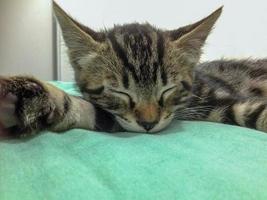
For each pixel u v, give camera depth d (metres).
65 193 0.08
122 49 0.13
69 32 0.14
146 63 0.13
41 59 0.25
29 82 0.10
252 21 0.23
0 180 0.08
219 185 0.08
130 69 0.13
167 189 0.08
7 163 0.09
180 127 0.13
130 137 0.11
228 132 0.12
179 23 0.24
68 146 0.10
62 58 0.24
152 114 0.12
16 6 0.23
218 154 0.10
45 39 0.24
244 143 0.11
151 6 0.24
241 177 0.09
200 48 0.14
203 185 0.08
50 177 0.08
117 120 0.13
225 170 0.09
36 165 0.09
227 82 0.17
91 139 0.11
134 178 0.08
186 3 0.24
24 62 0.24
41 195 0.08
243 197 0.08
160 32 0.14
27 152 0.10
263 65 0.19
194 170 0.09
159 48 0.13
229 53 0.24
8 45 0.23
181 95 0.14
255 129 0.14
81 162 0.09
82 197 0.08
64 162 0.09
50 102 0.10
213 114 0.15
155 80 0.13
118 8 0.25
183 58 0.14
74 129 0.11
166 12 0.24
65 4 0.24
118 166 0.09
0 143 0.10
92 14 0.25
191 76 0.14
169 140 0.11
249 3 0.23
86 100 0.13
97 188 0.08
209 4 0.23
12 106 0.10
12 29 0.23
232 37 0.23
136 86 0.12
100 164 0.09
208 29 0.14
